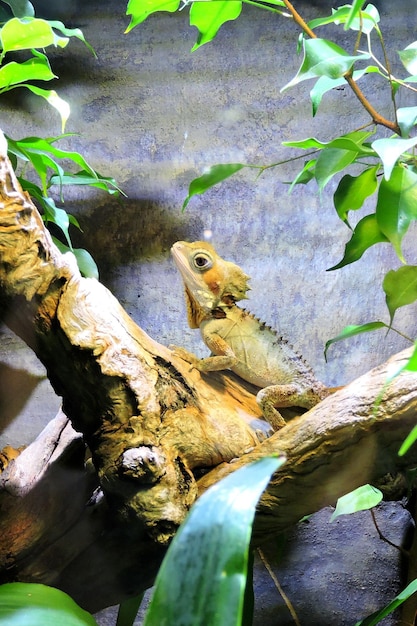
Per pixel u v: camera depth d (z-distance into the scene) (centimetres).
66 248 223
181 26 300
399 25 289
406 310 279
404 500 265
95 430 173
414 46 157
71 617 116
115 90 299
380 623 256
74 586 181
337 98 294
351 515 271
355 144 149
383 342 278
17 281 157
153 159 296
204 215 293
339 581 264
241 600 76
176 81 300
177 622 77
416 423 143
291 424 163
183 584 79
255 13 299
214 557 79
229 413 185
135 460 154
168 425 170
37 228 159
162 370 177
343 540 268
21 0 222
